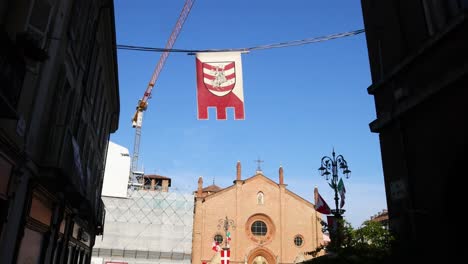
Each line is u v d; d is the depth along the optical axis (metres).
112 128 31.06
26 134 10.40
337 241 11.15
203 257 48.75
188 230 53.41
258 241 50.34
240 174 52.81
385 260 7.42
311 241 50.88
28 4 9.48
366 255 8.59
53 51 11.81
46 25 10.76
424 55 7.49
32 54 8.48
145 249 51.38
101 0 17.12
